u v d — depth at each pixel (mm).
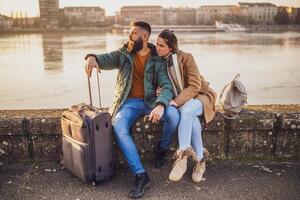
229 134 4039
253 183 3555
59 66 117125
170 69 3764
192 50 152625
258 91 70188
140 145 4062
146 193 3377
